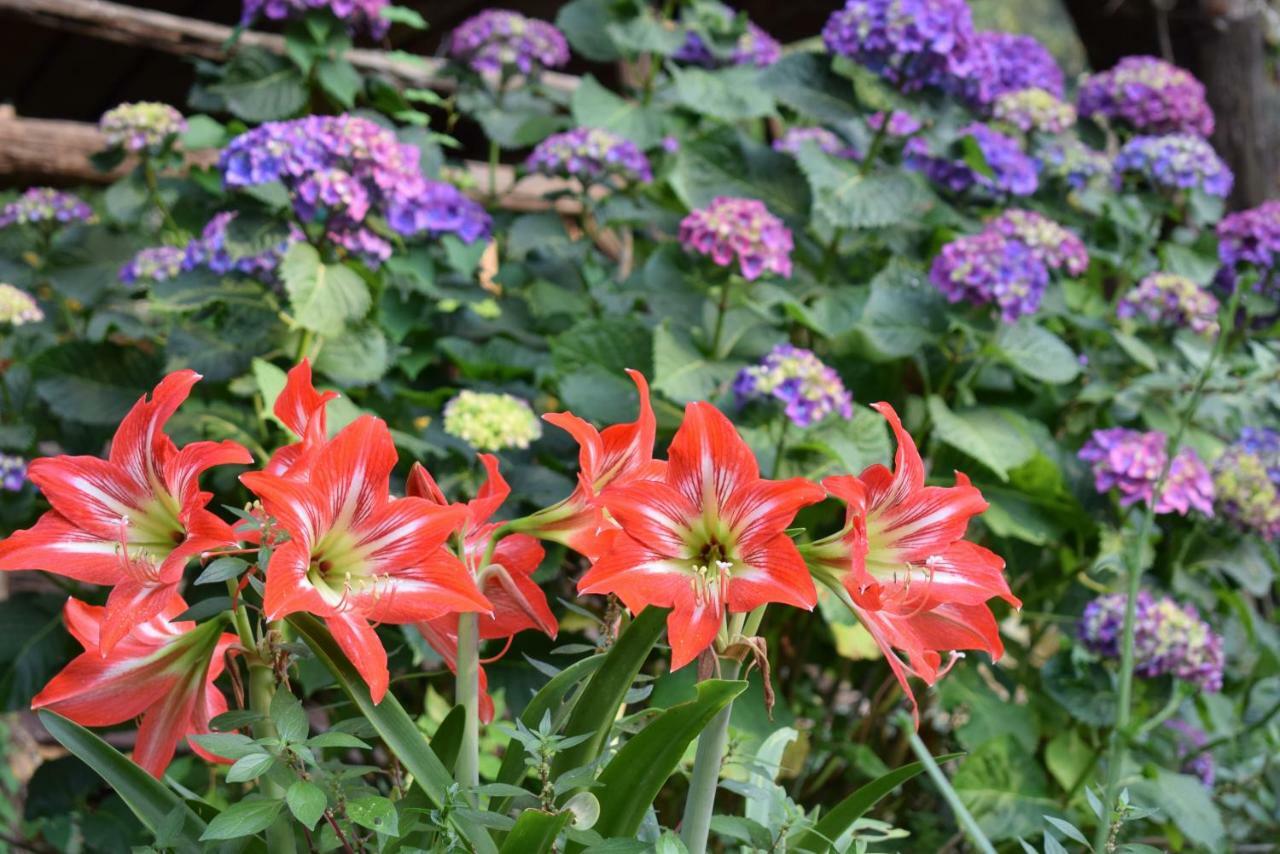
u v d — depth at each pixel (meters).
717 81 4.03
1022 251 3.33
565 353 3.30
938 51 3.25
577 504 1.33
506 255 4.13
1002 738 3.17
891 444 3.55
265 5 3.54
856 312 3.36
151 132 3.55
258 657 1.25
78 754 1.28
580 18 4.24
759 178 3.70
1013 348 3.43
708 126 4.27
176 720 1.28
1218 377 3.46
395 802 1.44
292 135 2.87
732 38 4.31
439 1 5.42
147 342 3.72
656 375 3.12
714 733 1.28
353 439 1.17
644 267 3.64
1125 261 4.23
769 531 1.17
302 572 1.16
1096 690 3.15
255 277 3.03
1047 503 3.47
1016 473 3.47
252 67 3.64
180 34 4.41
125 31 4.32
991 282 3.27
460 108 4.27
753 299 3.29
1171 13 5.32
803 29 5.77
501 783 1.31
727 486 1.18
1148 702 3.19
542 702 1.37
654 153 4.19
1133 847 1.42
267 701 1.27
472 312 3.86
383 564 1.20
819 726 3.41
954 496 1.26
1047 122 4.04
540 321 3.85
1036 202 4.14
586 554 1.33
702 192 3.68
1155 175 4.03
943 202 3.81
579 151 3.76
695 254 3.24
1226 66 5.33
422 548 1.20
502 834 1.37
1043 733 3.46
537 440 3.36
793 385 2.95
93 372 3.15
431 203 3.40
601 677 1.29
